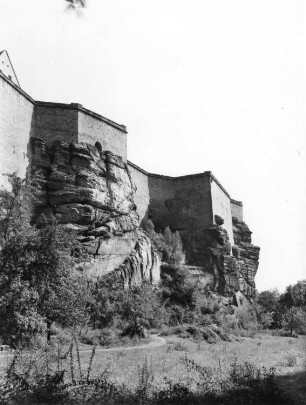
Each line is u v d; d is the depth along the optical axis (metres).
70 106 45.34
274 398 10.18
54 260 15.84
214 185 64.12
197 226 61.28
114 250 42.88
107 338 27.83
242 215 81.69
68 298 19.34
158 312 38.69
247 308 61.28
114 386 10.46
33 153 42.16
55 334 25.42
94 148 45.53
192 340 34.25
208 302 50.25
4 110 38.22
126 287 41.25
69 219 40.44
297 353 21.27
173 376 13.50
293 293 65.31
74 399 9.60
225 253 59.31
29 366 10.87
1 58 43.19
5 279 14.42
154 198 61.94
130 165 56.16
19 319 13.60
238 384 10.86
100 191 43.94
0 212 17.20
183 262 56.56
